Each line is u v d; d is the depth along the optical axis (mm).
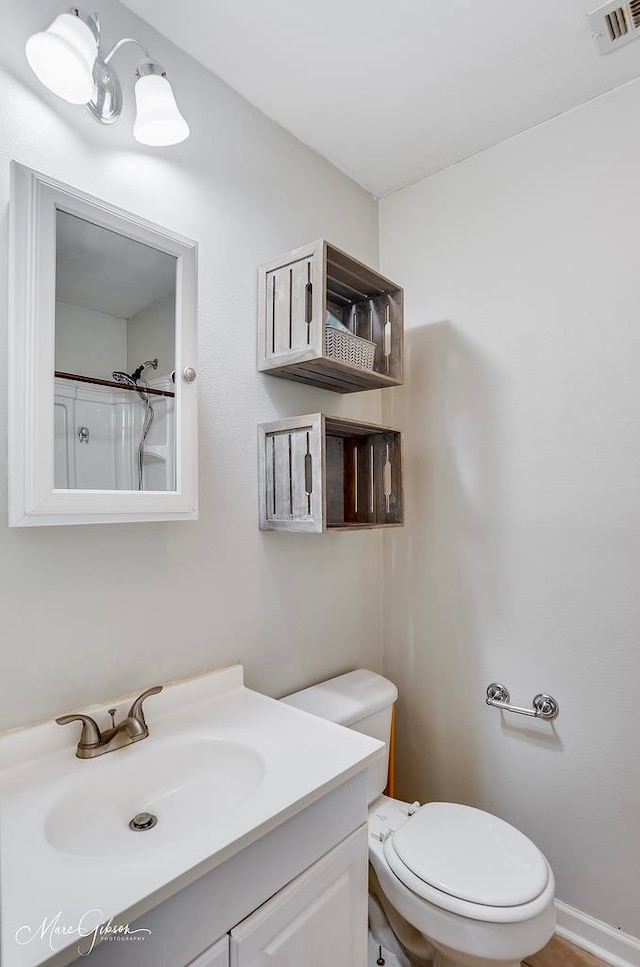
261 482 1474
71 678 1064
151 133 1108
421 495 1877
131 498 1075
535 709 1580
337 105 1526
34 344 940
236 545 1414
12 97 994
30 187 941
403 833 1322
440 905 1121
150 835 935
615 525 1471
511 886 1137
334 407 1771
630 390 1454
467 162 1790
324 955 947
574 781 1521
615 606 1465
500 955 1071
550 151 1607
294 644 1591
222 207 1409
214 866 736
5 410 967
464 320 1782
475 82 1451
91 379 1038
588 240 1531
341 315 1808
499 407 1694
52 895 655
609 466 1483
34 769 967
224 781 1053
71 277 1013
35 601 1014
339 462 1807
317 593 1681
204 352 1354
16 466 936
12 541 983
